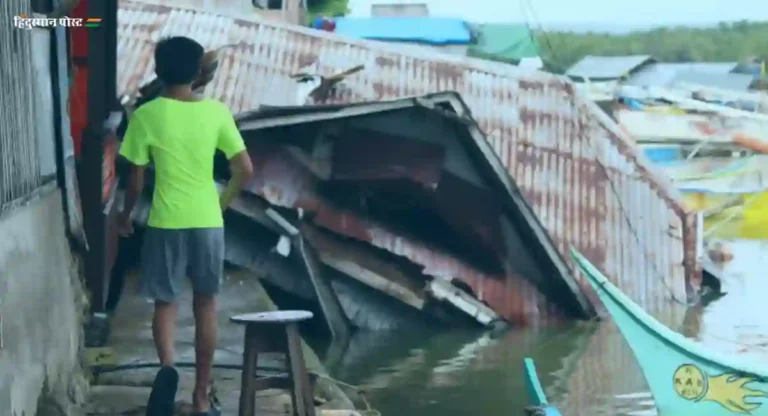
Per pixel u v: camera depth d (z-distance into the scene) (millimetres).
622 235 25375
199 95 9180
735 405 9648
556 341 21828
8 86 6566
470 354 20672
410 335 22797
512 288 23500
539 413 8578
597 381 18141
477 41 34094
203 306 7238
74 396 8141
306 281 21688
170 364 7160
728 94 36031
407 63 26609
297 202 22047
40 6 8148
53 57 8695
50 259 7613
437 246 23328
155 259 7043
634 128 35188
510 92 26578
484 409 15859
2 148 6254
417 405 16156
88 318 11172
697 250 25656
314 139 22172
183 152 7020
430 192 22641
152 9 26219
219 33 25875
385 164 22328
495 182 22656
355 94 25344
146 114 7039
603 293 10281
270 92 24641
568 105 26547
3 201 6230
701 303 25828
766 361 19172
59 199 8406
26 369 6406
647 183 25906
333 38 26562
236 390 9023
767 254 33125
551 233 25016
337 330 22359
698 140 34812
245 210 21438
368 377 18422
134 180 7082
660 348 9945
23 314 6383
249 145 21891
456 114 21703
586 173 25812
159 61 7137
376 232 22781
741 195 34344
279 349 7285
